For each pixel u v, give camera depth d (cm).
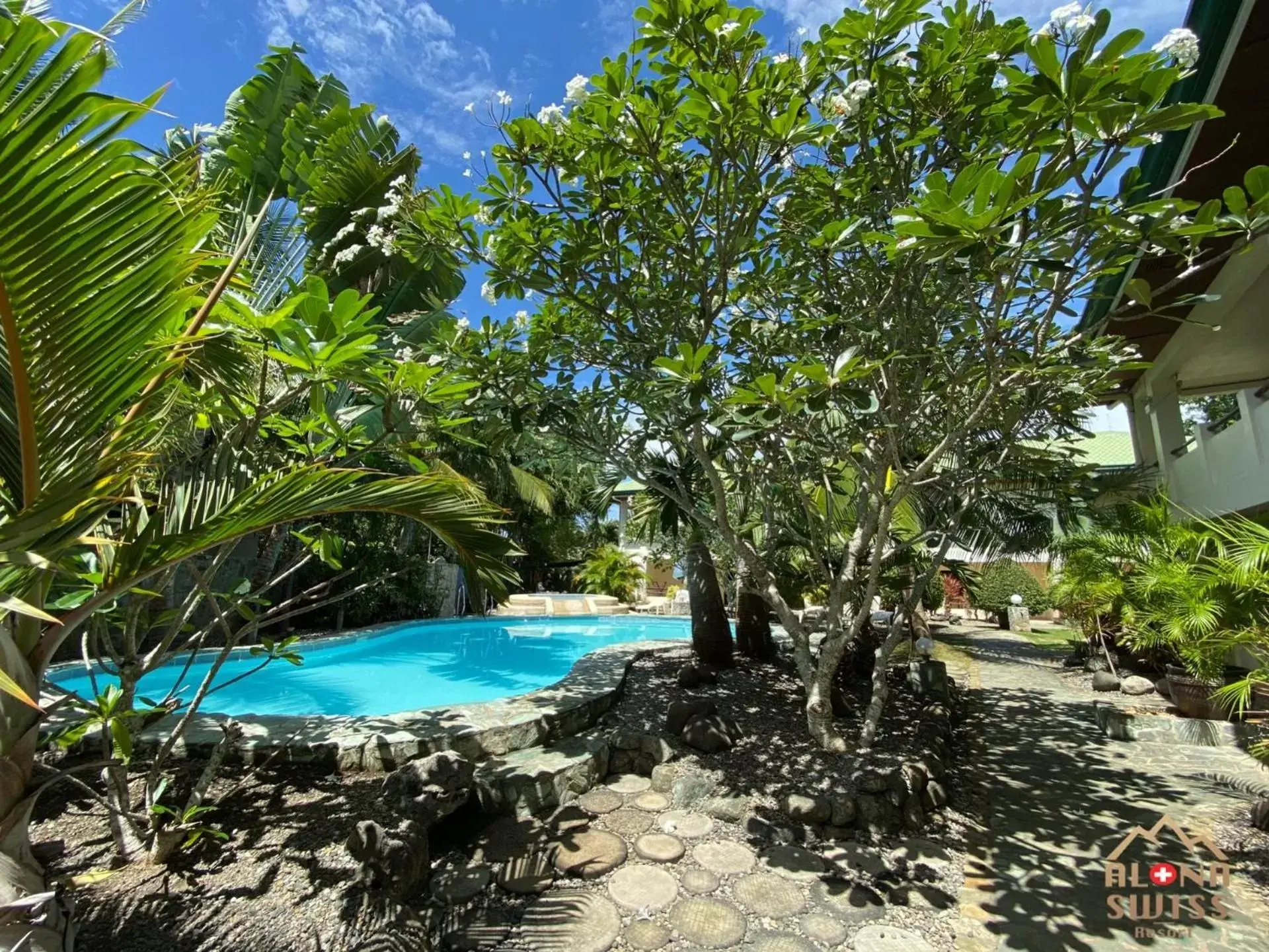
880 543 489
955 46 367
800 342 514
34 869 204
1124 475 984
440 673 959
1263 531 394
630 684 680
